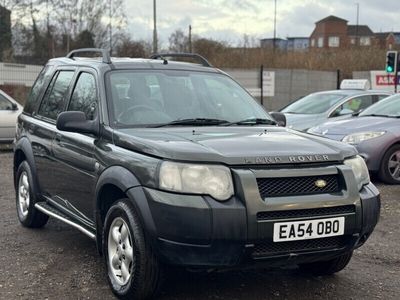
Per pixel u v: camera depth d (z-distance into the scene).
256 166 4.18
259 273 5.31
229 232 4.00
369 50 36.94
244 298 4.69
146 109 5.25
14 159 7.12
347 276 5.29
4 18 48.94
